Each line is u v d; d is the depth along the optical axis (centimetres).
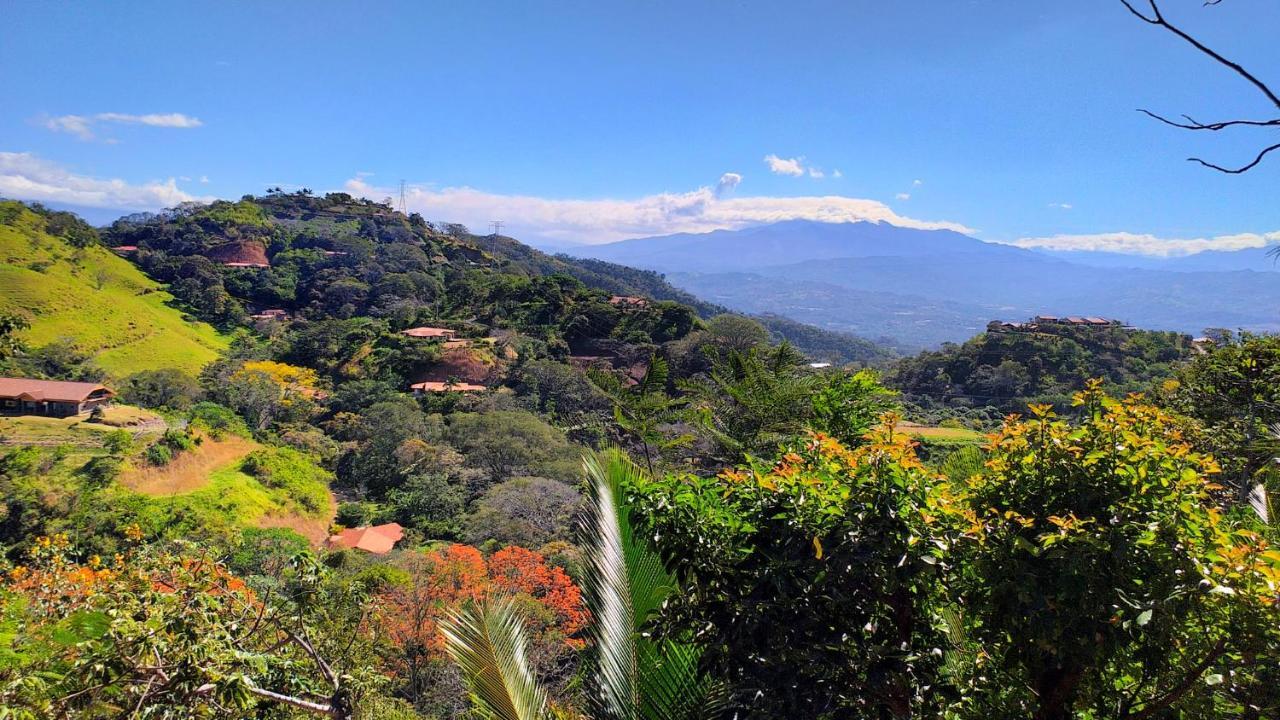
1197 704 250
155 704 392
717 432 754
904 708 271
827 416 620
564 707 437
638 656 311
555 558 1719
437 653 1089
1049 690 279
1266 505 430
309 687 538
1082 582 244
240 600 538
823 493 284
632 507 318
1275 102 164
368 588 1177
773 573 272
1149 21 176
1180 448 267
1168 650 255
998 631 283
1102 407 298
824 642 267
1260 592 221
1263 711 225
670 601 296
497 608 320
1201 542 246
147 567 533
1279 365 823
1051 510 280
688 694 312
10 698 372
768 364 833
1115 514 261
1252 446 529
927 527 265
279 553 1825
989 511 282
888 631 289
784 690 264
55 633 409
